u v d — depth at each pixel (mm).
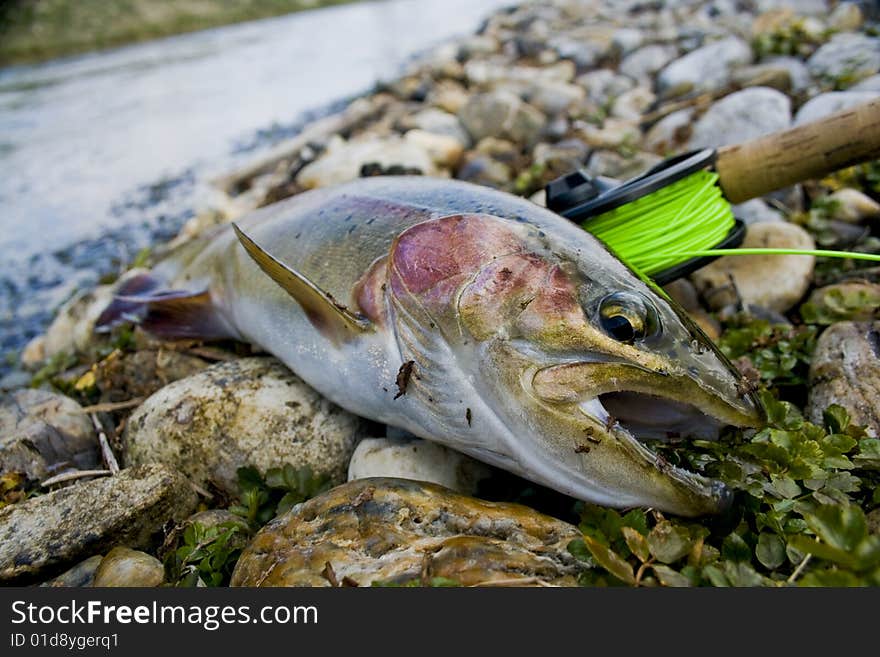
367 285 236
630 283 207
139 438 265
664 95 593
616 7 1018
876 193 377
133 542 218
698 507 189
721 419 195
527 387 199
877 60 501
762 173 285
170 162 804
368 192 272
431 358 216
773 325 287
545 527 188
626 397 213
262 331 283
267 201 513
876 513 186
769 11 685
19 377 431
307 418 257
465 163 535
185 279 354
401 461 230
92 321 403
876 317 278
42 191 764
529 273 207
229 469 250
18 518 215
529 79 669
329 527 192
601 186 300
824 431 209
